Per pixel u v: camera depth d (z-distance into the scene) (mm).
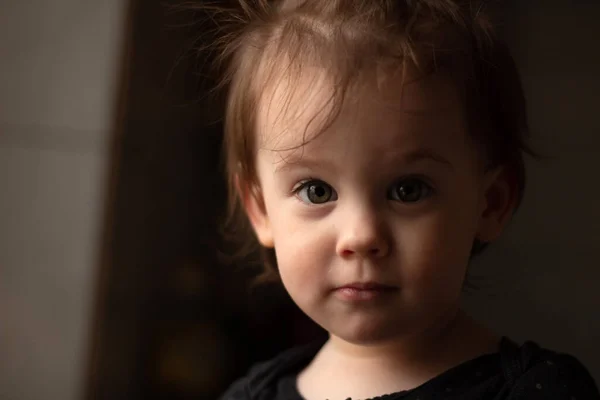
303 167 661
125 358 1166
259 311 1389
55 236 1102
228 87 833
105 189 1100
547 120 1264
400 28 675
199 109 1253
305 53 673
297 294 684
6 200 1111
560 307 1235
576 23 1276
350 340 674
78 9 1117
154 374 1235
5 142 1117
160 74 1193
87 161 1104
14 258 1103
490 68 729
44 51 1118
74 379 1078
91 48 1109
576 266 1239
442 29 690
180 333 1297
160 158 1221
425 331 730
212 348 1352
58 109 1112
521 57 1276
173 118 1235
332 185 656
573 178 1252
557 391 653
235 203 1056
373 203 647
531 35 1281
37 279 1098
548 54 1276
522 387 662
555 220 1250
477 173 701
